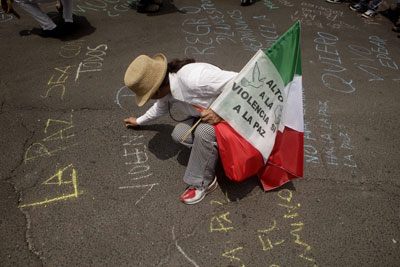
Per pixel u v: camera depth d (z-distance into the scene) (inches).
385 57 151.6
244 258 68.0
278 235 72.7
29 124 99.7
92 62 133.6
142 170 86.8
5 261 64.9
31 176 83.0
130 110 108.6
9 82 118.4
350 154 95.6
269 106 69.8
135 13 180.2
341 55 150.8
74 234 70.5
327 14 193.8
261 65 65.3
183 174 86.6
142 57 65.7
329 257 68.9
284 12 192.9
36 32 154.6
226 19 178.9
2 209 74.5
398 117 112.5
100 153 91.1
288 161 78.5
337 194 82.9
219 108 63.0
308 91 123.6
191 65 64.9
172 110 109.6
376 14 196.5
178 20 174.1
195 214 76.2
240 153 67.2
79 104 109.7
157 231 72.1
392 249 70.9
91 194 79.4
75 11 177.3
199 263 66.7
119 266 65.4
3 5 137.6
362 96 122.8
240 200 80.0
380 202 81.4
